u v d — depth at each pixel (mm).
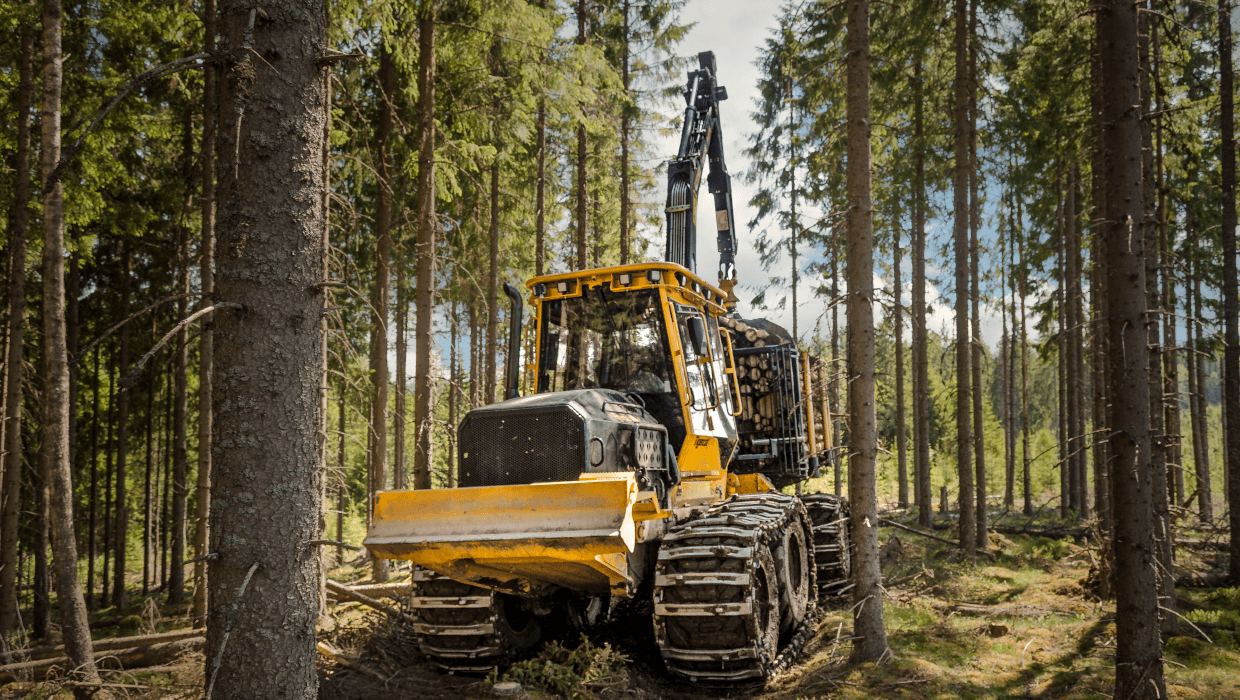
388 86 11977
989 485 31750
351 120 11914
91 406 19891
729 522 6191
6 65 10148
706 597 5715
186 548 19328
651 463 6184
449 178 10109
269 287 3479
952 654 6637
